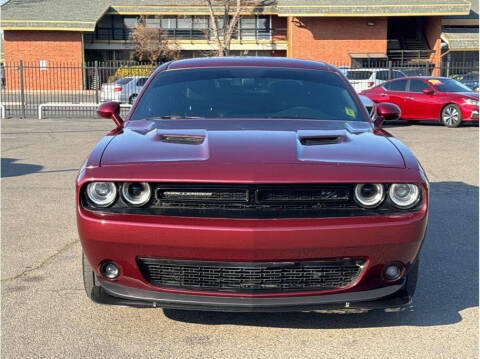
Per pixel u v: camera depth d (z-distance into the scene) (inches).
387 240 116.5
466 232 216.5
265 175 116.9
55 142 508.1
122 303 123.3
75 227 222.5
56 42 1507.1
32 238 207.2
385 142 139.3
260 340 127.2
